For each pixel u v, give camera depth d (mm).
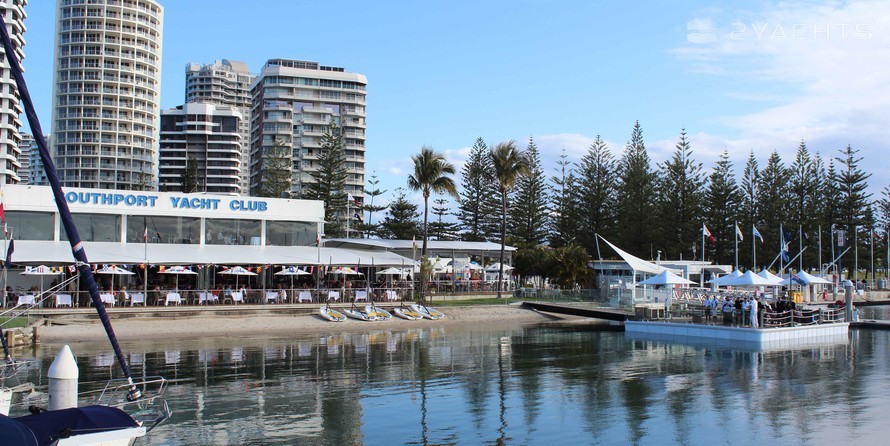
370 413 19094
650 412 19375
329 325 40938
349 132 134375
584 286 59188
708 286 64375
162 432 16875
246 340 34562
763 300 42781
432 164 55094
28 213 43906
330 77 134625
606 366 27094
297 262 44688
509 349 32062
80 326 35094
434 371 25734
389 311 45375
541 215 79812
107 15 133625
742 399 21016
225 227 49781
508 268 60625
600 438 16812
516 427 17781
